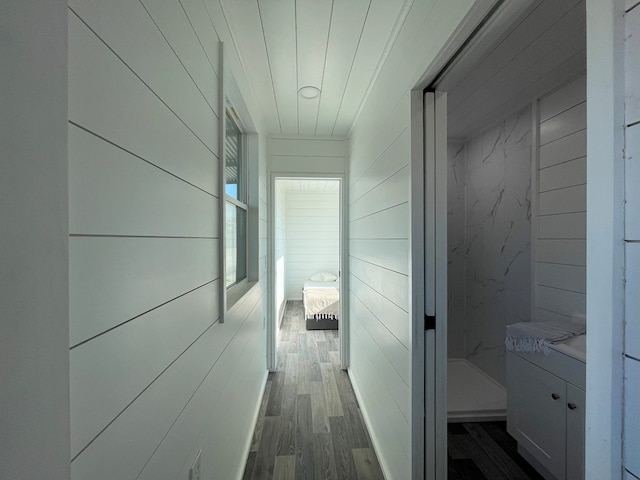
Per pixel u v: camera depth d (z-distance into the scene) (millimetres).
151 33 685
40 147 354
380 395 1792
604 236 492
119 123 562
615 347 480
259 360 2393
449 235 3146
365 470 1727
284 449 1895
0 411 307
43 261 357
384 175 1709
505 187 2562
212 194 1146
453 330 3150
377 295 1864
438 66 1113
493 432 2076
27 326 336
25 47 337
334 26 1460
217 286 1205
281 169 2992
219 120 1226
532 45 1507
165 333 748
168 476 761
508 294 2539
